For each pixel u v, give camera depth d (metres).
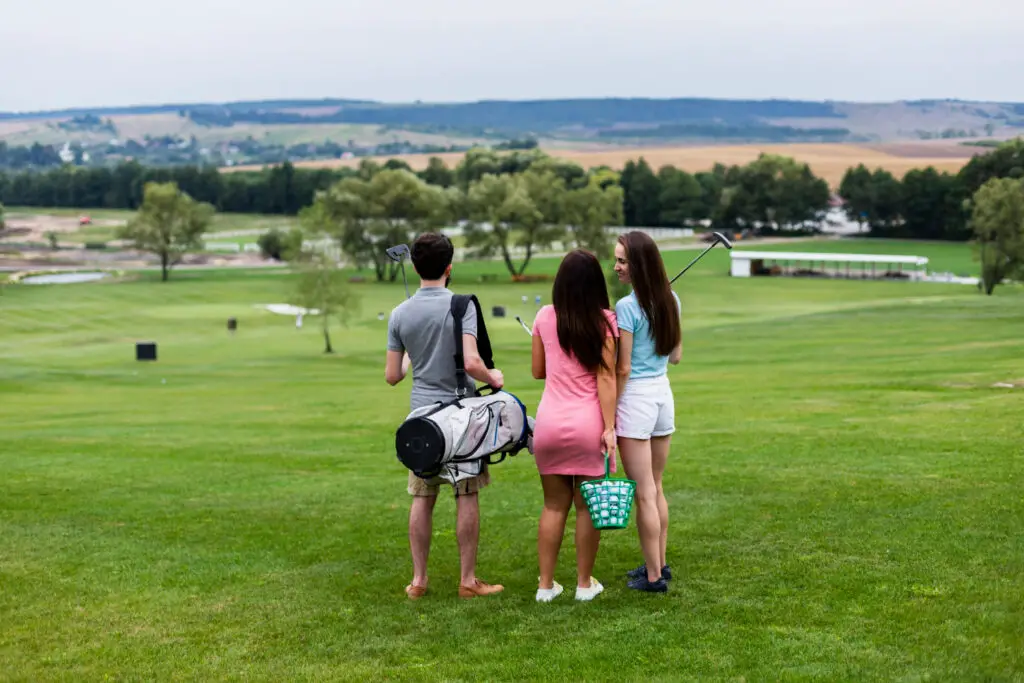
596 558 7.88
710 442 14.81
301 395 35.69
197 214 128.50
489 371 6.88
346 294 66.62
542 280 128.25
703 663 5.51
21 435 21.88
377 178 129.12
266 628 6.48
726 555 7.64
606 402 6.63
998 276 86.88
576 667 5.55
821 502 9.41
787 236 193.12
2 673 5.77
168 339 73.50
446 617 6.57
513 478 12.00
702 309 88.69
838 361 36.88
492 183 131.75
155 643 6.25
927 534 7.90
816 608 6.30
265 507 10.80
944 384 23.52
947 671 5.21
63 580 7.72
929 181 179.00
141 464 15.49
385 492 11.66
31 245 173.88
